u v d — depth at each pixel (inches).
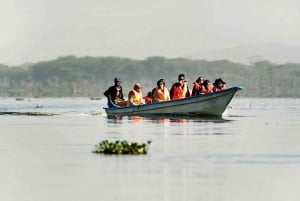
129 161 2178.9
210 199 1594.5
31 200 1595.7
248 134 3321.9
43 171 1989.4
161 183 1786.4
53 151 2508.6
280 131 3590.1
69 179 1850.4
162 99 4815.5
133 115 4852.4
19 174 1937.7
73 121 4557.1
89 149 2573.8
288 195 1641.2
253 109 7303.2
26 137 3161.9
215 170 2005.4
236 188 1721.2
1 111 6481.3
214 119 4586.6
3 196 1638.8
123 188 1721.2
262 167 2071.9
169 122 4207.7
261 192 1673.2
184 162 2166.6
